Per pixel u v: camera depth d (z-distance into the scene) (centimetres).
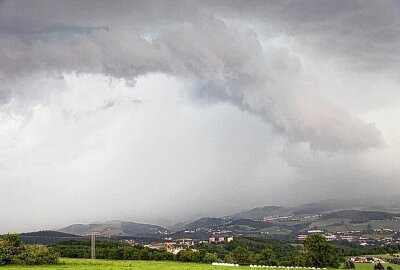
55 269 8238
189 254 13825
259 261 14050
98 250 13525
